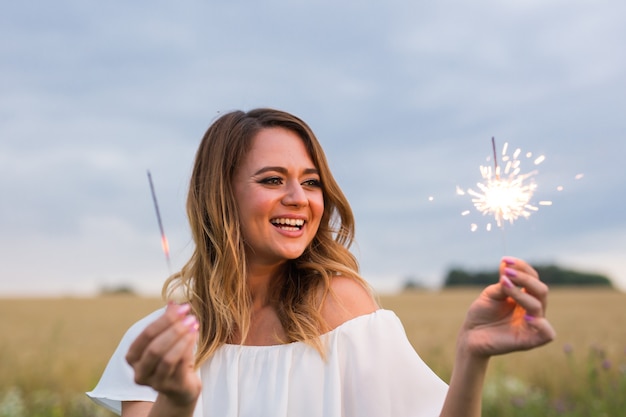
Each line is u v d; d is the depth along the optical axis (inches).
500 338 75.3
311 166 105.8
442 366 410.6
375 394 98.4
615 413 245.9
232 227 104.9
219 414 100.8
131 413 103.9
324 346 101.1
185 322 70.4
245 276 105.3
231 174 106.1
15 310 1270.9
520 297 72.0
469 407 79.0
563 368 408.2
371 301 107.7
